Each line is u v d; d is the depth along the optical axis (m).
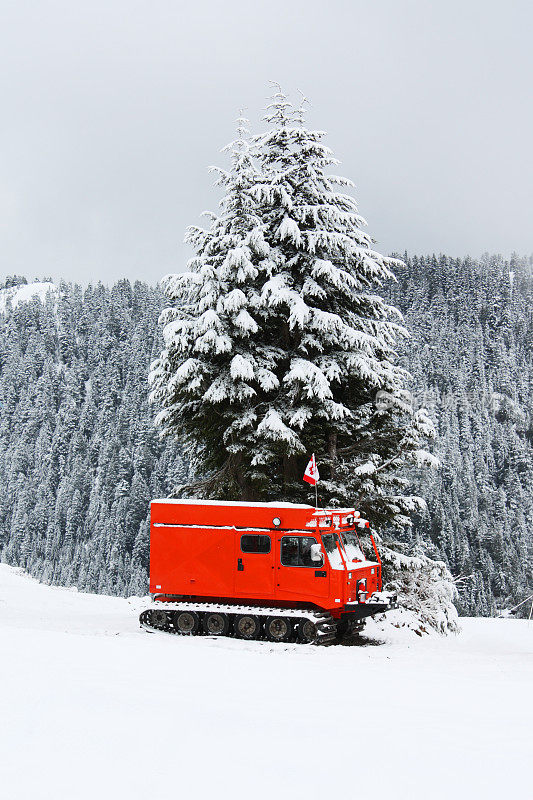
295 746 7.05
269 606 17.22
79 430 169.88
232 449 20.75
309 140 22.67
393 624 19.67
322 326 20.36
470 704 9.16
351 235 22.44
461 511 105.88
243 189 21.66
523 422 156.38
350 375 21.69
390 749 7.03
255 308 21.17
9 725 7.38
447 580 21.03
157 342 174.12
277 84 23.11
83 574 116.56
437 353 166.25
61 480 156.75
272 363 21.05
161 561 17.64
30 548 140.25
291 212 22.20
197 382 20.17
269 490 21.73
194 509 17.53
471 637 22.80
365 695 9.51
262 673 10.86
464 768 6.58
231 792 5.95
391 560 20.42
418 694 9.72
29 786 5.95
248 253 20.52
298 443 19.94
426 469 22.30
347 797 5.90
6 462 173.25
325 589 16.47
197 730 7.42
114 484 137.50
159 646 13.28
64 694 8.54
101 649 12.28
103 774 6.25
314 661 12.91
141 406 152.00
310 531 16.73
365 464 20.41
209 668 11.03
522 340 192.00
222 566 17.23
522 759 6.84
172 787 6.02
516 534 108.38
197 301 21.92
